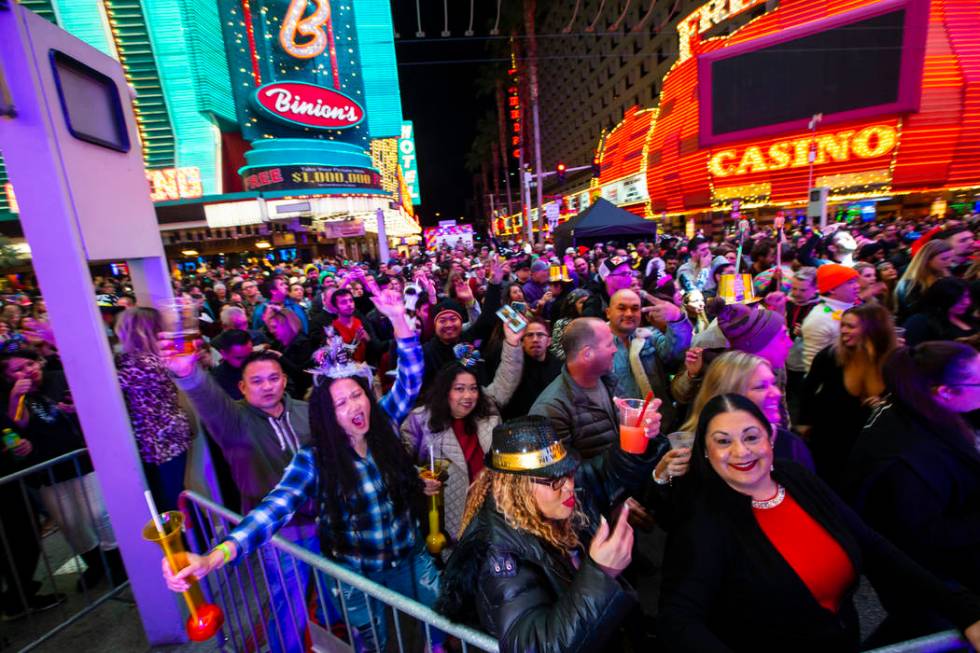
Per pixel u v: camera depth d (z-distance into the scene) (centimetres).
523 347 365
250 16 4103
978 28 2400
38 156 212
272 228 3042
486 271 988
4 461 302
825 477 291
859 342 261
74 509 316
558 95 7156
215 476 295
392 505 216
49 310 226
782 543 149
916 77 2381
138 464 248
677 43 3759
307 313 777
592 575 119
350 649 184
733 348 303
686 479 164
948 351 177
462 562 144
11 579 304
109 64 249
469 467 274
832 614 149
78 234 223
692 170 3397
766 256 780
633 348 356
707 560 149
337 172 3481
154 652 269
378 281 1061
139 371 275
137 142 270
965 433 176
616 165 4844
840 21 2552
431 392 273
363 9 5291
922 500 177
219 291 938
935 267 446
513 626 121
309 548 252
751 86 2931
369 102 5428
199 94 3497
